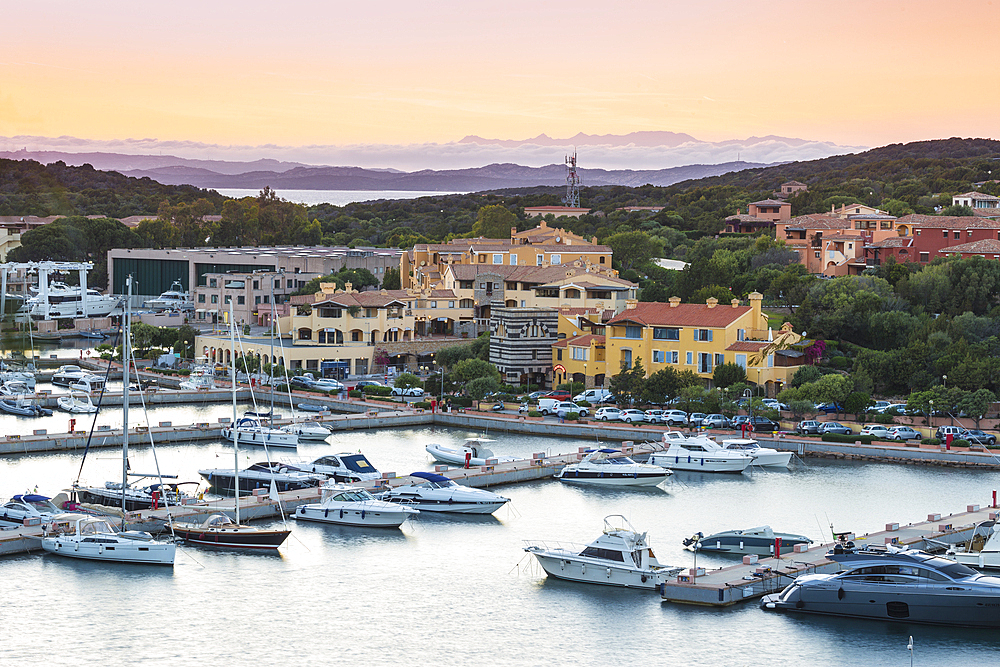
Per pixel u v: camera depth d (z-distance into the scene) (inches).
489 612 3572.8
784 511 4800.7
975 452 5693.9
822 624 3447.3
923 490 5177.2
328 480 4940.9
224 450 6141.7
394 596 3715.6
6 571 3873.0
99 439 6166.3
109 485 4808.1
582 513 4771.2
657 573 3754.9
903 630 3405.5
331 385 7864.2
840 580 3484.3
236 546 4183.1
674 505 4916.3
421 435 6594.5
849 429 6225.4
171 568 3956.7
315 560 4084.6
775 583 3686.0
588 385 7628.0
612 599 3678.6
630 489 5241.1
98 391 7864.2
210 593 3718.0
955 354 6702.8
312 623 3476.9
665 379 6889.8
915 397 6343.5
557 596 3715.6
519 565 4045.3
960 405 6235.2
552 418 6820.9
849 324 7691.9
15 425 6815.9
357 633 3405.5
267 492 4928.6
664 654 3253.0
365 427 6820.9
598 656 3245.6
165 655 3225.9
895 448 5826.8
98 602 3607.3
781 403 6658.5
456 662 3211.1
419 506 4761.3
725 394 6692.9
